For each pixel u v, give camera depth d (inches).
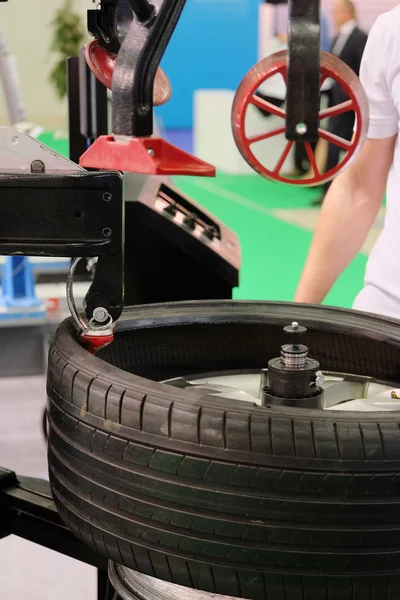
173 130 587.2
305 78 35.4
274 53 38.8
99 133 82.2
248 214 335.9
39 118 393.1
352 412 40.0
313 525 38.1
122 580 48.5
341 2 210.5
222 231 84.2
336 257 79.8
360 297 82.1
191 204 84.4
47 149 42.8
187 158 38.9
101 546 43.4
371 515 38.1
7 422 135.0
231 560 39.3
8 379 152.1
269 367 49.3
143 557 41.4
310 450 38.0
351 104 38.4
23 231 42.1
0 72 103.7
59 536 64.4
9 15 381.4
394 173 76.0
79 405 43.5
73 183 41.3
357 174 78.1
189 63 591.2
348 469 37.9
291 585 39.0
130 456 40.8
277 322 59.8
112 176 41.3
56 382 46.1
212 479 38.8
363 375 58.7
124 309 58.6
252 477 38.2
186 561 40.2
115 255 42.5
